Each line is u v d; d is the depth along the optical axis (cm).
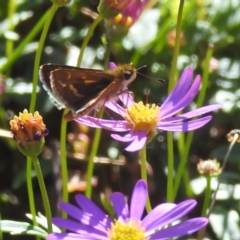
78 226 21
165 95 34
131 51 34
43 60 34
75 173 32
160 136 33
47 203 23
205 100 33
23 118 23
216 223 29
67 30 35
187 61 34
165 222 21
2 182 33
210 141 33
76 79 23
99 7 25
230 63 35
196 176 32
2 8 35
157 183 32
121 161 32
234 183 31
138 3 27
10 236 32
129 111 24
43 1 36
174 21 35
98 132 26
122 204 22
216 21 36
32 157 23
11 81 33
